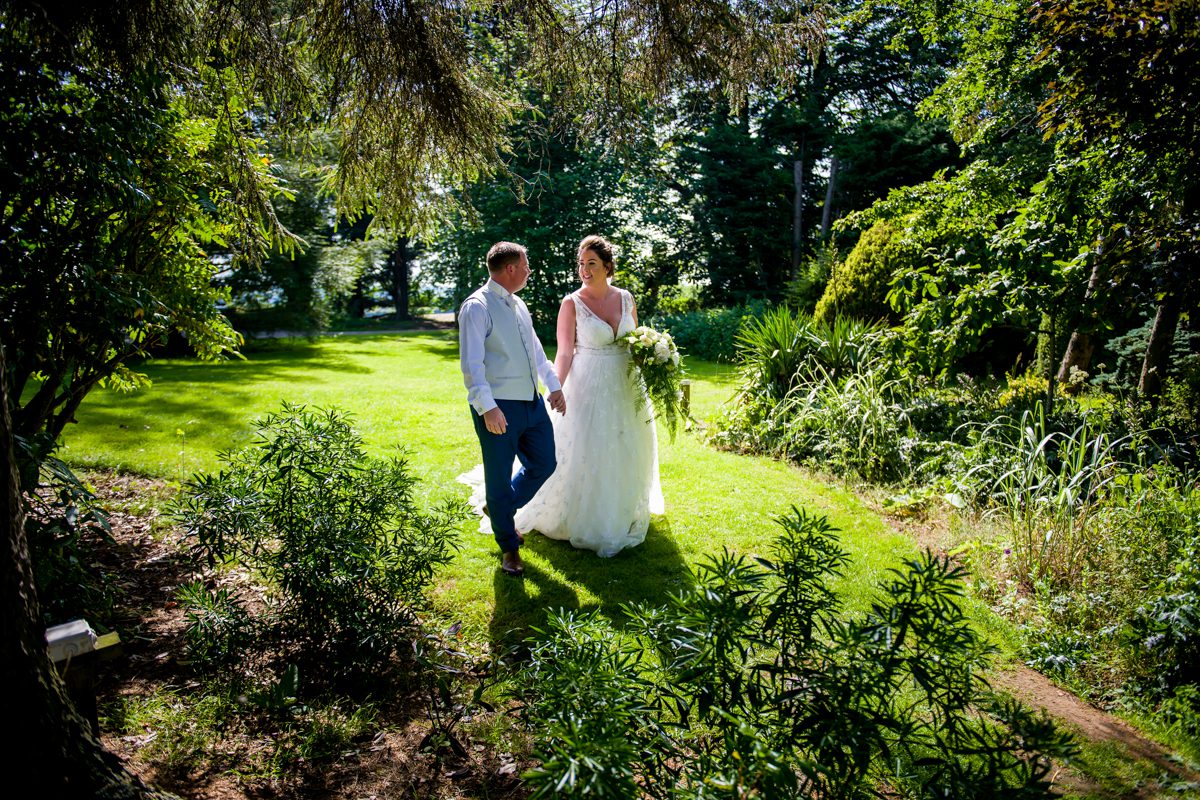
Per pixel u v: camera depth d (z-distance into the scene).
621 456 3.97
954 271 5.90
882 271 10.13
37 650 1.43
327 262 15.26
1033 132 9.45
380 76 3.30
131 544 3.77
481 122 3.60
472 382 3.46
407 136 3.56
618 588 3.56
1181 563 3.08
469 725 2.38
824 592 1.76
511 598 3.41
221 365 11.93
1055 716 2.67
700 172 20.20
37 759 1.38
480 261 18.55
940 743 1.66
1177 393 5.75
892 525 4.60
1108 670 2.96
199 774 2.06
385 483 2.85
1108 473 4.29
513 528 3.68
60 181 2.93
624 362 4.03
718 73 3.39
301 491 2.70
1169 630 2.81
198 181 3.51
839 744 1.49
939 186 7.36
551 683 1.62
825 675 1.59
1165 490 3.67
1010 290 5.28
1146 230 4.52
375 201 3.90
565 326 4.06
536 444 3.77
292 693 2.33
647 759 1.56
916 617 1.59
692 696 1.67
